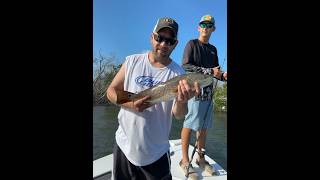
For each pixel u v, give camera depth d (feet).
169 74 8.05
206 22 11.39
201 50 11.51
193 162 12.12
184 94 7.54
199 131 11.45
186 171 10.85
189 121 11.51
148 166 8.21
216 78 10.73
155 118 8.02
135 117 7.94
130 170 8.27
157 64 8.05
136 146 8.04
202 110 11.32
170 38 7.65
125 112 8.10
